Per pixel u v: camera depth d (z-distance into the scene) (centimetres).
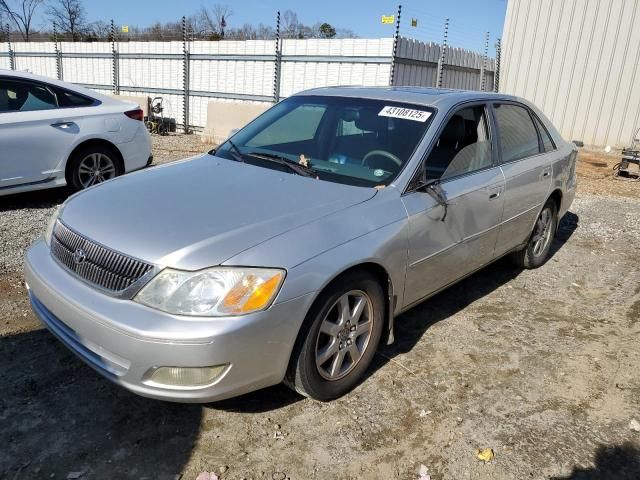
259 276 252
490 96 438
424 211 334
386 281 320
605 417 306
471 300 455
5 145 592
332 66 1300
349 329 302
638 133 1389
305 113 413
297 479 251
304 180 338
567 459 271
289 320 261
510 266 534
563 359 366
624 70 1385
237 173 349
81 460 254
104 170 691
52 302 278
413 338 384
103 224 282
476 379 337
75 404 291
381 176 339
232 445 270
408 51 1250
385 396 315
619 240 650
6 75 612
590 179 1090
